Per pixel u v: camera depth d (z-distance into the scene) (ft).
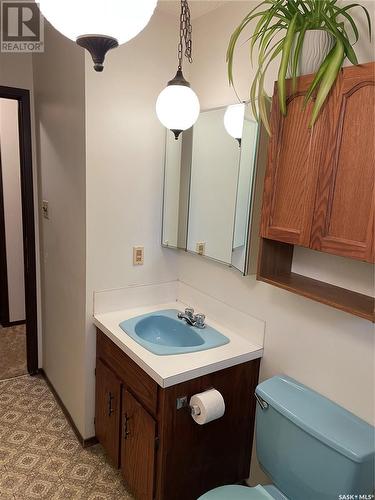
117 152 6.35
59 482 6.24
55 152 7.30
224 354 5.53
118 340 5.83
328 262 4.69
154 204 6.92
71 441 7.22
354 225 3.69
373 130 3.48
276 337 5.50
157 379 4.95
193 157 6.70
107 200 6.41
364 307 3.91
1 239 11.61
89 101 5.91
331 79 3.63
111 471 6.53
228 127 5.94
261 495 4.62
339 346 4.63
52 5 2.71
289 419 4.49
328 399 4.80
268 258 4.91
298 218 4.25
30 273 8.95
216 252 6.36
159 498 5.32
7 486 6.10
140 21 2.91
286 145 4.30
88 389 6.93
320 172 3.94
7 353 10.50
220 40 6.07
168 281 7.46
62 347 7.88
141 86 6.37
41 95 7.80
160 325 6.81
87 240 6.35
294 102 4.15
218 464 5.85
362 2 4.09
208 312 6.81
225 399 5.62
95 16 2.70
